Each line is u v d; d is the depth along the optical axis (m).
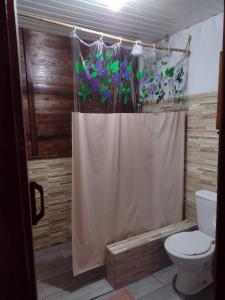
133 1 1.73
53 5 1.77
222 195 0.64
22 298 0.68
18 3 1.72
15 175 0.63
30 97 2.27
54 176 2.48
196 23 2.17
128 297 1.81
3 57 0.60
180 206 2.48
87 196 1.94
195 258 1.68
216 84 2.06
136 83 2.27
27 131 2.29
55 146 2.46
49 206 2.48
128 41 2.07
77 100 1.91
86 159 1.91
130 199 2.20
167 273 2.09
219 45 2.00
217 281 0.67
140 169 2.23
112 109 2.14
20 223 0.65
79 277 2.05
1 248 0.64
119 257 1.89
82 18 2.00
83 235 1.94
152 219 2.35
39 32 2.25
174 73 2.43
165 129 2.31
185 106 2.39
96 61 1.97
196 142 2.32
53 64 2.36
